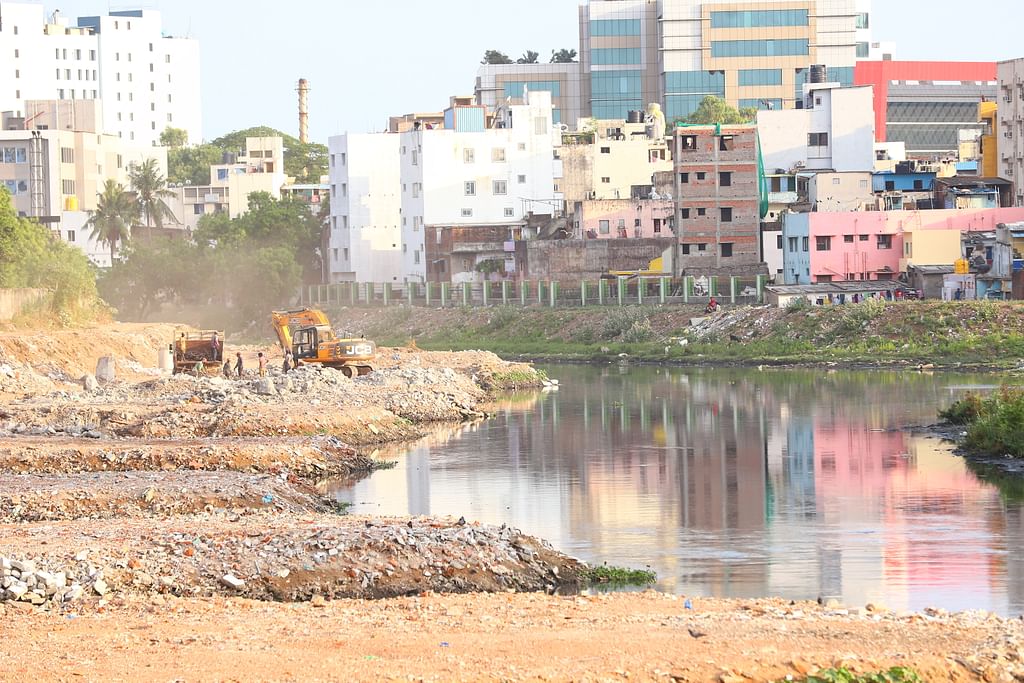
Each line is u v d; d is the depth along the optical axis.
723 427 125.00
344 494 89.00
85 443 100.50
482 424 132.00
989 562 66.75
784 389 160.50
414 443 116.75
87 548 60.03
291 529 64.31
